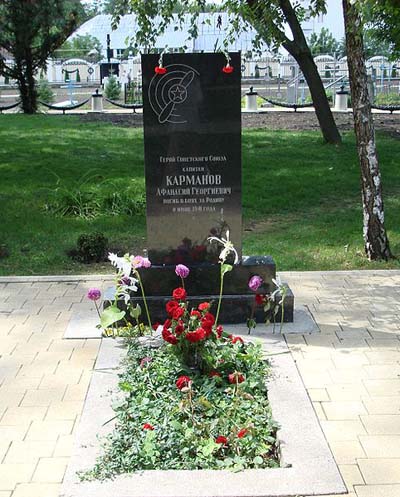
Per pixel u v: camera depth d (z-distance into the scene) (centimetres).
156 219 486
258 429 331
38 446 330
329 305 522
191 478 293
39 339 460
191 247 488
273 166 1110
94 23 2956
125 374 390
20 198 888
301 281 585
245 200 898
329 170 1080
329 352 430
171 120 473
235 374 366
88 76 3131
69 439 335
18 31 1897
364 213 648
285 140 1361
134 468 303
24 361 424
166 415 342
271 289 482
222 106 471
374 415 353
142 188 920
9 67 2073
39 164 1110
